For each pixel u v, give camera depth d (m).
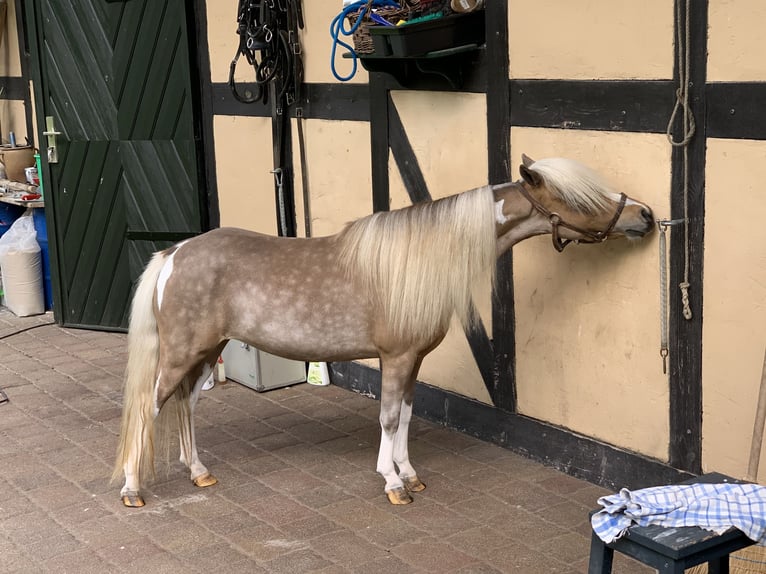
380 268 3.47
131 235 5.97
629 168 3.42
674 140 3.23
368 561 3.20
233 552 3.29
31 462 4.13
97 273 6.16
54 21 5.94
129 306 6.12
